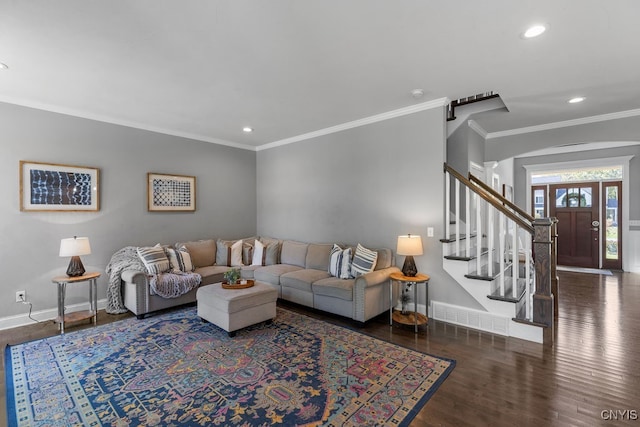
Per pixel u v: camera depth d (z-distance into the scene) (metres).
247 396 2.16
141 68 2.79
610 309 4.04
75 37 2.28
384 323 3.59
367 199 4.37
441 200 3.67
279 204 5.70
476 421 1.90
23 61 2.64
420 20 2.10
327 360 2.67
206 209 5.36
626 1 1.90
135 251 4.23
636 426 1.84
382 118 4.16
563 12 2.02
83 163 4.03
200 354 2.79
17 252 3.56
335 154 4.77
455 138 4.30
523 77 3.02
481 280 3.36
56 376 2.43
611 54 2.57
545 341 2.98
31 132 3.64
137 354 2.80
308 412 1.99
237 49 2.47
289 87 3.24
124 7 1.93
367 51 2.51
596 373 2.44
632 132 4.09
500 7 1.96
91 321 3.64
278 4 1.92
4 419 1.94
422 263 3.83
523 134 4.93
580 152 6.93
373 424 1.88
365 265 3.76
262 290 3.45
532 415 1.95
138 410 2.02
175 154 4.96
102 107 3.83
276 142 5.70
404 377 2.40
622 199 6.57
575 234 7.16
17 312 3.54
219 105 3.78
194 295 4.21
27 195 3.61
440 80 3.09
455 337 3.17
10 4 1.88
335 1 1.90
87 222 4.06
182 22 2.11
